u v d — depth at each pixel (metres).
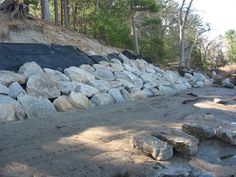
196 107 11.55
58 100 10.46
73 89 11.41
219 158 6.88
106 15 21.36
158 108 11.27
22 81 10.29
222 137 7.54
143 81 15.95
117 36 20.77
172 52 39.28
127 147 6.94
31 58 12.02
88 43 17.12
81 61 14.12
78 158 6.27
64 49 14.11
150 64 20.84
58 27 17.02
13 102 9.09
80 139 7.32
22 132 7.62
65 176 5.57
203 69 42.69
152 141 6.77
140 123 8.91
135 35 25.17
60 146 6.80
